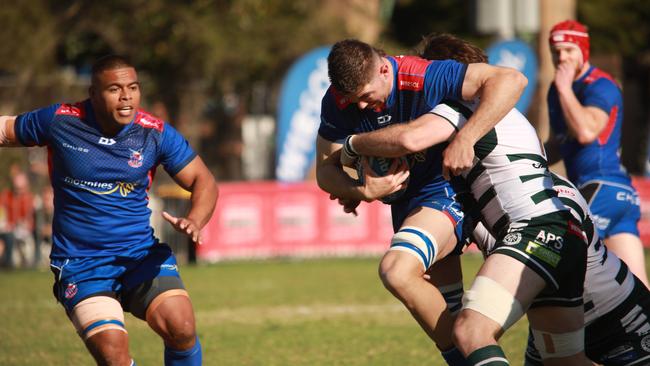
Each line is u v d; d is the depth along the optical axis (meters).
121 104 17.11
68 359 24.52
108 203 17.70
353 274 44.03
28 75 76.38
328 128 17.98
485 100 15.59
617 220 22.53
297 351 24.89
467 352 14.87
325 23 82.75
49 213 54.88
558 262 15.34
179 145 18.12
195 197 18.17
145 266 17.83
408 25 111.00
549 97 23.59
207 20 79.12
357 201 18.23
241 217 52.84
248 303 34.56
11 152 63.25
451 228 17.03
